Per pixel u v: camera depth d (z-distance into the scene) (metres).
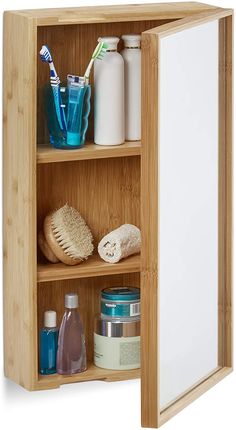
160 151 1.98
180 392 2.12
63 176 2.22
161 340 2.03
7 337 2.21
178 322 2.09
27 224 2.11
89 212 2.25
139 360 2.22
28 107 2.07
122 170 2.26
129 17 2.13
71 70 2.19
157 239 1.96
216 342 2.26
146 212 1.96
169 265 2.04
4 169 2.15
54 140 2.14
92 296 2.28
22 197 2.11
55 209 2.22
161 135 1.99
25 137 2.09
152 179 1.95
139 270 2.20
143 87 1.93
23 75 2.07
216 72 2.17
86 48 2.19
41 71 2.16
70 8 2.16
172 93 2.01
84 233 2.20
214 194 2.20
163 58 1.97
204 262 2.18
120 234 2.20
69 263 2.17
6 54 2.11
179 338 2.10
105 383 2.21
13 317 2.18
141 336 1.99
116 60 2.15
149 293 1.97
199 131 2.12
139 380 2.22
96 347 2.22
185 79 2.05
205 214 2.17
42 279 2.14
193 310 2.15
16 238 2.14
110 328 2.21
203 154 2.14
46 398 2.14
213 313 2.23
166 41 1.97
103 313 2.21
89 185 2.24
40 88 2.17
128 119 2.20
